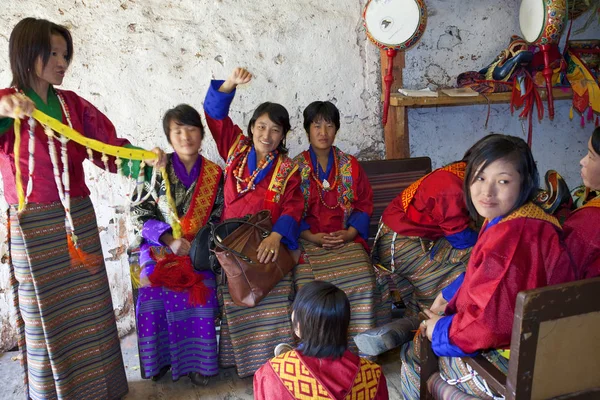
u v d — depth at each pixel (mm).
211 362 2621
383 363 2824
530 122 3451
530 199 1697
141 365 2633
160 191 2678
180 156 2721
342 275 2719
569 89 3414
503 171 1646
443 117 3719
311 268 2730
